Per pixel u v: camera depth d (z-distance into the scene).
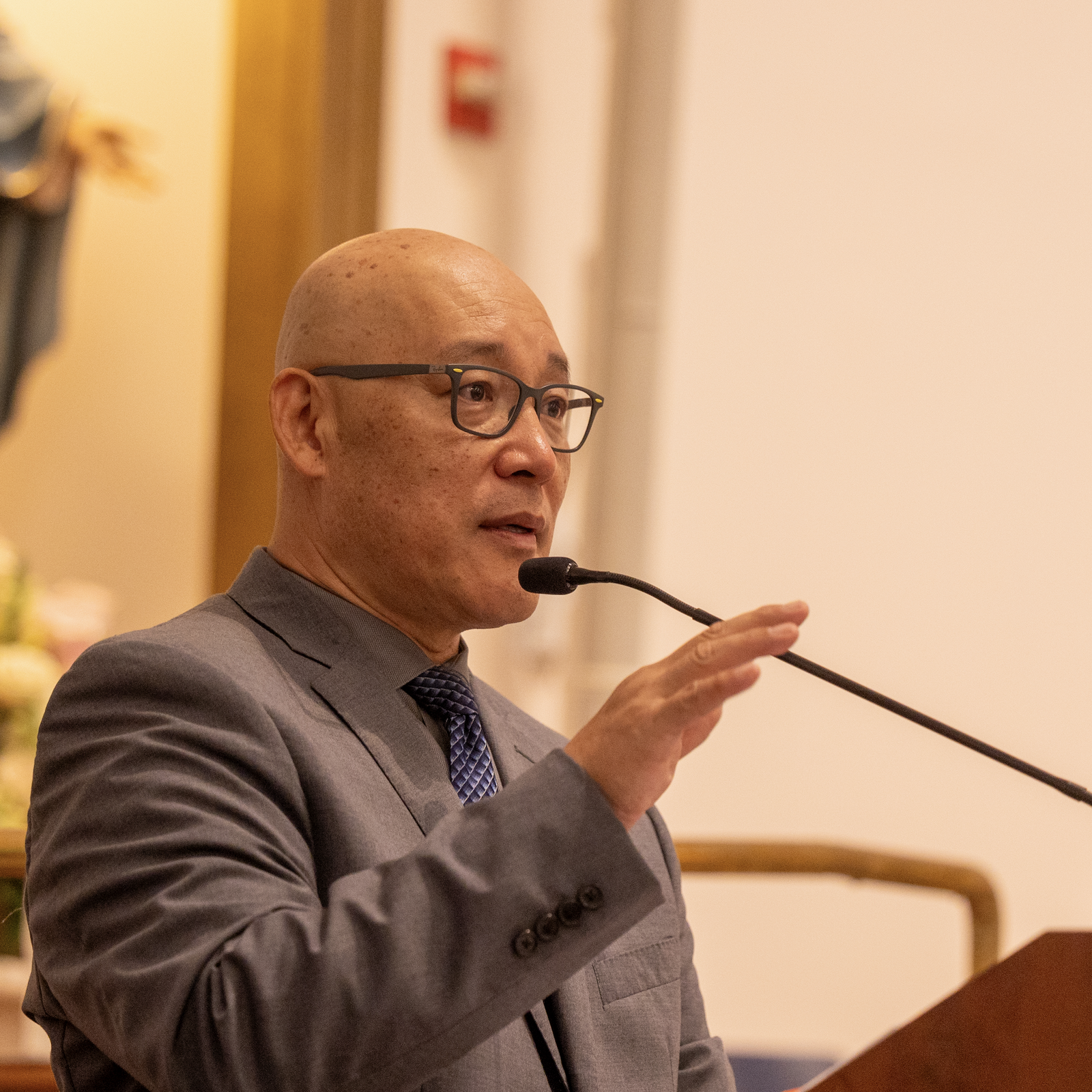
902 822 8.91
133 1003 2.08
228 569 7.89
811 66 8.77
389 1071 2.01
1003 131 9.08
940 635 8.97
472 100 7.94
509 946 2.04
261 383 7.76
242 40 7.57
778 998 8.75
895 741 8.91
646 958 2.84
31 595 7.20
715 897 8.72
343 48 7.47
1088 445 9.16
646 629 8.38
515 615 2.79
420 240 2.90
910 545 8.96
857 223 8.88
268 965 2.03
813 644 8.78
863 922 8.90
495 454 2.75
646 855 3.06
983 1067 2.21
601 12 8.48
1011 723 9.05
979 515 9.03
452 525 2.73
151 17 9.35
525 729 3.18
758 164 8.66
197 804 2.26
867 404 8.91
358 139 7.50
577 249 8.47
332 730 2.60
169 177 9.38
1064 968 2.19
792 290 8.76
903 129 8.95
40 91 8.66
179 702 2.43
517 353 2.81
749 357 8.69
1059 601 9.13
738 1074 7.14
